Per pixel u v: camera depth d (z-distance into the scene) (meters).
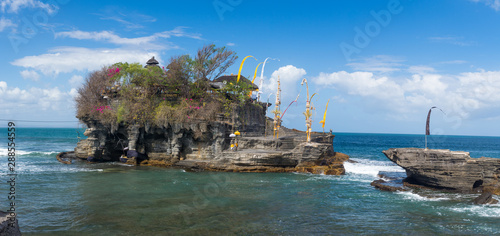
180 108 38.94
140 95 41.47
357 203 23.09
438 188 27.94
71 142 91.81
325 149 36.88
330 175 35.00
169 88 42.34
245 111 45.66
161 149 40.41
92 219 18.06
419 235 16.73
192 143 38.91
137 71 42.22
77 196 23.27
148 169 36.69
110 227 16.84
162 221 17.98
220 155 36.94
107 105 42.34
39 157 48.06
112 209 20.09
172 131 38.81
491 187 26.23
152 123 39.28
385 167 42.19
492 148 121.12
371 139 190.88
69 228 16.55
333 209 21.39
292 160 36.31
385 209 21.59
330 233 16.77
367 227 17.84
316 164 36.69
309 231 16.98
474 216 20.17
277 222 18.36
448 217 19.95
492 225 18.42
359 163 48.31
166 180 30.06
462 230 17.58
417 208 21.92
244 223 18.00
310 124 39.72
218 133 37.62
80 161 43.25
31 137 123.25
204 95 42.53
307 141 39.50
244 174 34.12
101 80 44.72
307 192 26.27
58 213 19.05
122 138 42.84
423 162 27.81
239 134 39.00
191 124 37.44
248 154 35.34
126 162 41.09
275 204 22.30
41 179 29.53
